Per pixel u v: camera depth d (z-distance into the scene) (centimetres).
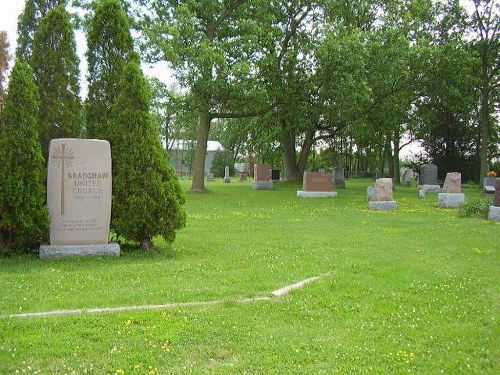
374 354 509
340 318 621
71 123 1069
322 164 6981
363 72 2877
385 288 766
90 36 1100
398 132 4378
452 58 3262
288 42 3353
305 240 1238
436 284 798
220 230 1418
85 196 980
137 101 1045
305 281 793
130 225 1022
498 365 491
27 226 927
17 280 766
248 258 995
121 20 1102
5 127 936
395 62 3044
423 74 3428
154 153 1045
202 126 3064
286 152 4228
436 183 3347
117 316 591
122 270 853
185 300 677
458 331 580
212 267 901
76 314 603
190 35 2575
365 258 1005
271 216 1783
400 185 4400
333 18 3550
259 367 471
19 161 935
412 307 673
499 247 1156
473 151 4684
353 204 2306
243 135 4809
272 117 3659
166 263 925
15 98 948
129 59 1102
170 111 2795
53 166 965
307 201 2450
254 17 3033
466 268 922
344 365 480
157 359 483
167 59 2461
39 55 1062
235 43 2680
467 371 476
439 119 4491
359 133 3328
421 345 537
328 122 3516
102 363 471
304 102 3247
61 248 949
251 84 2638
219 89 2548
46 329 548
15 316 585
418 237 1305
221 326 572
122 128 1032
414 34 3731
